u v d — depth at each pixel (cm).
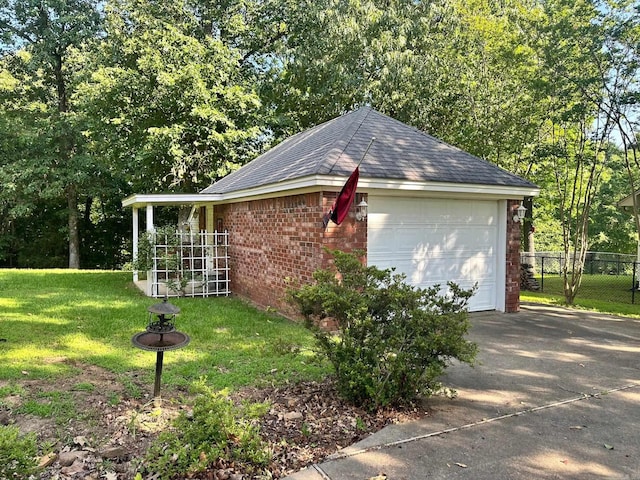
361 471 340
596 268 2238
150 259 1164
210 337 729
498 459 360
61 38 2216
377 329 457
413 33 1828
